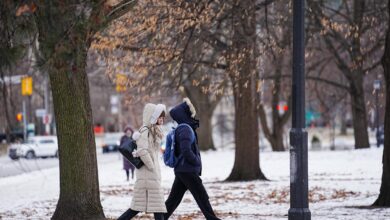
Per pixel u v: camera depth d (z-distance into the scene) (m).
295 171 24.47
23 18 23.91
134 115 154.88
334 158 76.81
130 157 25.14
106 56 45.97
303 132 24.45
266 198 41.47
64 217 28.17
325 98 116.81
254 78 53.56
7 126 33.97
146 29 41.72
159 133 25.39
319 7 55.53
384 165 33.81
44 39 22.34
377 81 79.88
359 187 46.66
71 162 28.20
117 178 64.94
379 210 31.77
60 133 28.31
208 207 26.30
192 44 47.72
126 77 49.16
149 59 46.75
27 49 26.75
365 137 87.56
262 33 53.03
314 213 31.17
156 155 25.44
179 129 26.06
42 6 21.58
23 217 33.28
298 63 24.42
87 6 22.11
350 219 28.61
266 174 64.50
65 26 21.97
